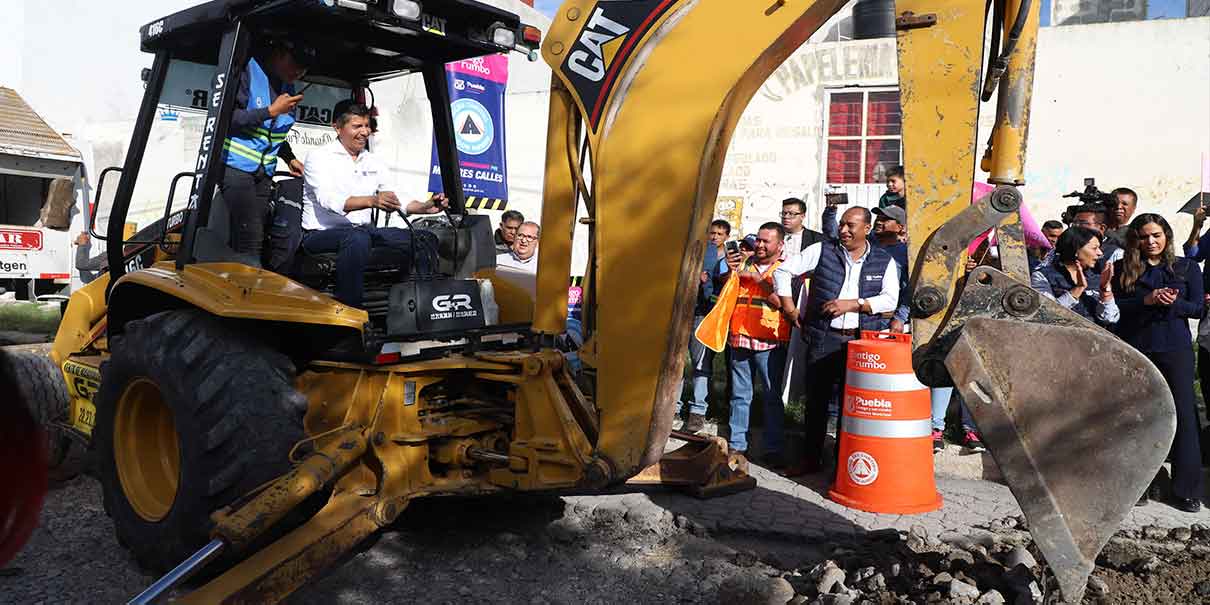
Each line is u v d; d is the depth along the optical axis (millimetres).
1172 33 9773
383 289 4051
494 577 3693
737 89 2998
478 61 8023
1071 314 2510
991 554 3820
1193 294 4680
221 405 3432
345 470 3441
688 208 3021
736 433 5828
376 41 4270
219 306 3432
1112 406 2439
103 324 4812
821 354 5359
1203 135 9758
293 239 3986
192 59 4457
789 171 11266
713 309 5594
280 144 4074
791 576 3637
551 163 3395
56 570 3742
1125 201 6398
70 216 15531
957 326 2596
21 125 15336
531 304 4352
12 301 14828
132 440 3904
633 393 3168
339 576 3676
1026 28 2617
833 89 11039
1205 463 5258
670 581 3658
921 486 4680
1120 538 4160
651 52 3080
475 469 3877
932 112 2629
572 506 4629
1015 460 2518
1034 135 10320
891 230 5816
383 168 4371
